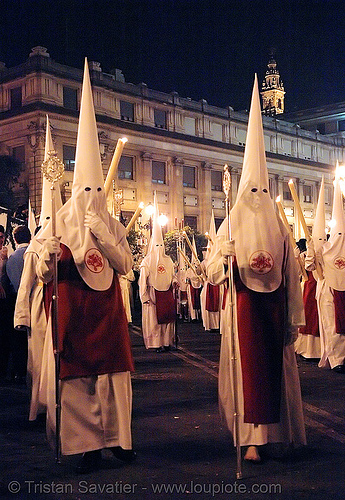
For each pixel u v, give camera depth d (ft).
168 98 172.24
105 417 17.13
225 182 18.02
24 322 21.86
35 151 142.92
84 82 18.66
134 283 102.22
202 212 178.40
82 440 16.89
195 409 24.26
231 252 17.51
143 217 133.59
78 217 18.01
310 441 19.43
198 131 178.50
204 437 20.17
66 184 145.48
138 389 28.71
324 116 233.35
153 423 22.17
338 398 25.81
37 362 22.36
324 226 37.78
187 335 55.77
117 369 17.30
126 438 17.10
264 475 16.24
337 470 16.52
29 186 143.43
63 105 148.56
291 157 199.72
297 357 39.40
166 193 170.19
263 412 17.08
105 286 17.70
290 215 199.00
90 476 16.47
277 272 17.90
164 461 17.66
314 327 37.14
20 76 146.41
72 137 147.95
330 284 33.45
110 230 18.25
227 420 18.15
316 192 208.85
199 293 72.49
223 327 18.65
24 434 21.09
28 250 22.25
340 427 21.08
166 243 124.47
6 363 32.09
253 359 17.35
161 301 43.34
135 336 55.01
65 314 17.16
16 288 28.96
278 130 198.29
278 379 17.47
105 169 154.20
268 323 17.66
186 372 33.55
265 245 17.93
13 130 146.92
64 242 17.78
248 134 18.70
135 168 163.73
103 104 156.25
